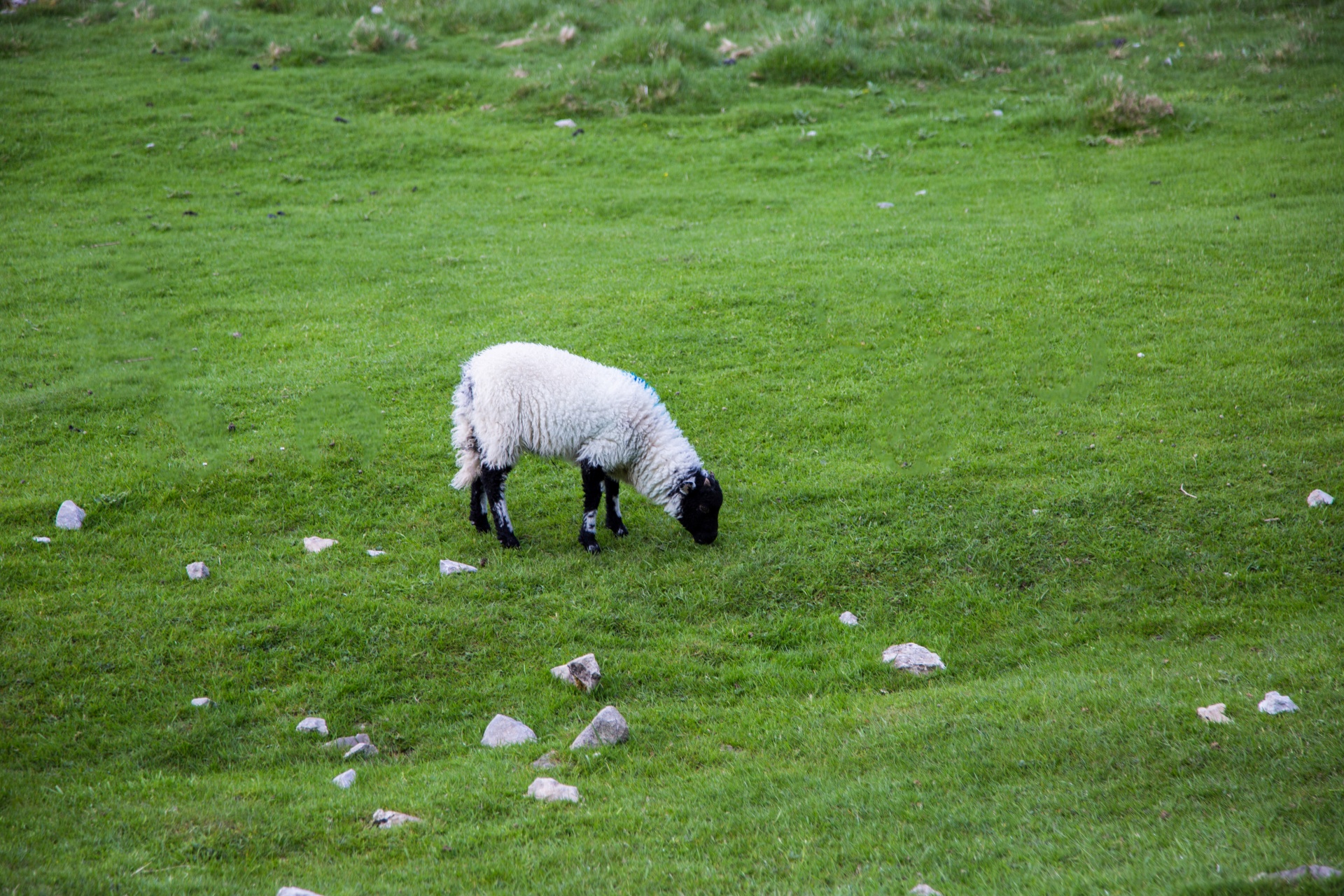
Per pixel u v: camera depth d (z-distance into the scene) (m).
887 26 25.95
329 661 7.00
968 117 21.72
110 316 13.52
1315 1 26.59
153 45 25.33
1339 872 4.04
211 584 7.77
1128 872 4.38
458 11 28.30
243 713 6.39
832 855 4.87
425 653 7.14
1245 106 20.94
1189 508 8.72
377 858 4.91
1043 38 25.80
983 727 6.09
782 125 22.09
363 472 9.79
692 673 7.10
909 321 12.87
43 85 22.59
